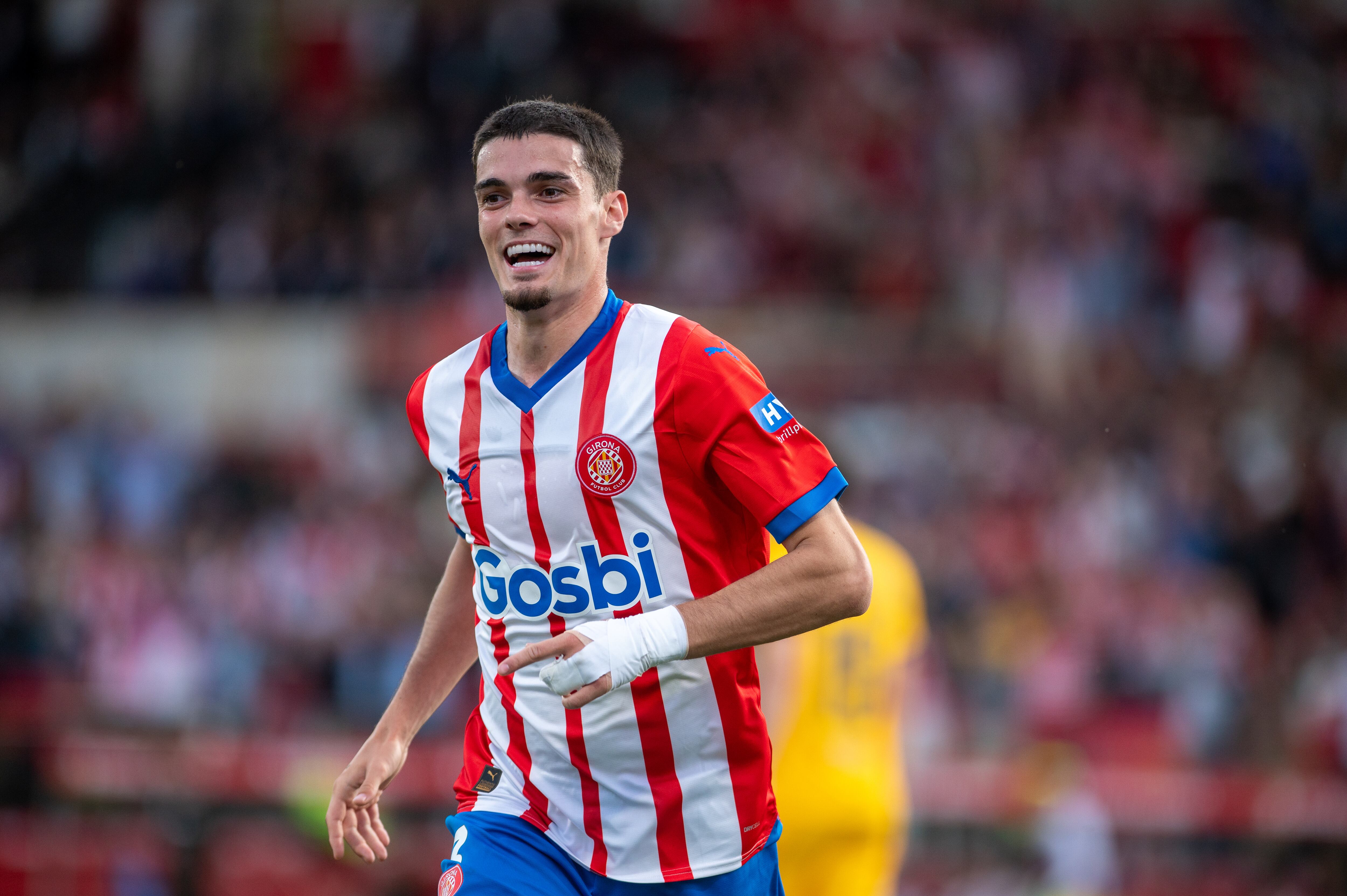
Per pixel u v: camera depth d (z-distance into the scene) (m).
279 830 30.78
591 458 10.60
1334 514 46.62
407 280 55.56
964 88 62.31
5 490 49.88
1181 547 45.00
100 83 68.44
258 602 44.62
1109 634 39.94
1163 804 29.22
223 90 67.00
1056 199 57.56
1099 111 62.53
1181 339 52.34
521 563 10.94
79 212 62.34
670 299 53.69
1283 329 53.94
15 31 69.19
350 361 51.25
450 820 11.91
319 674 40.16
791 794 15.57
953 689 37.44
